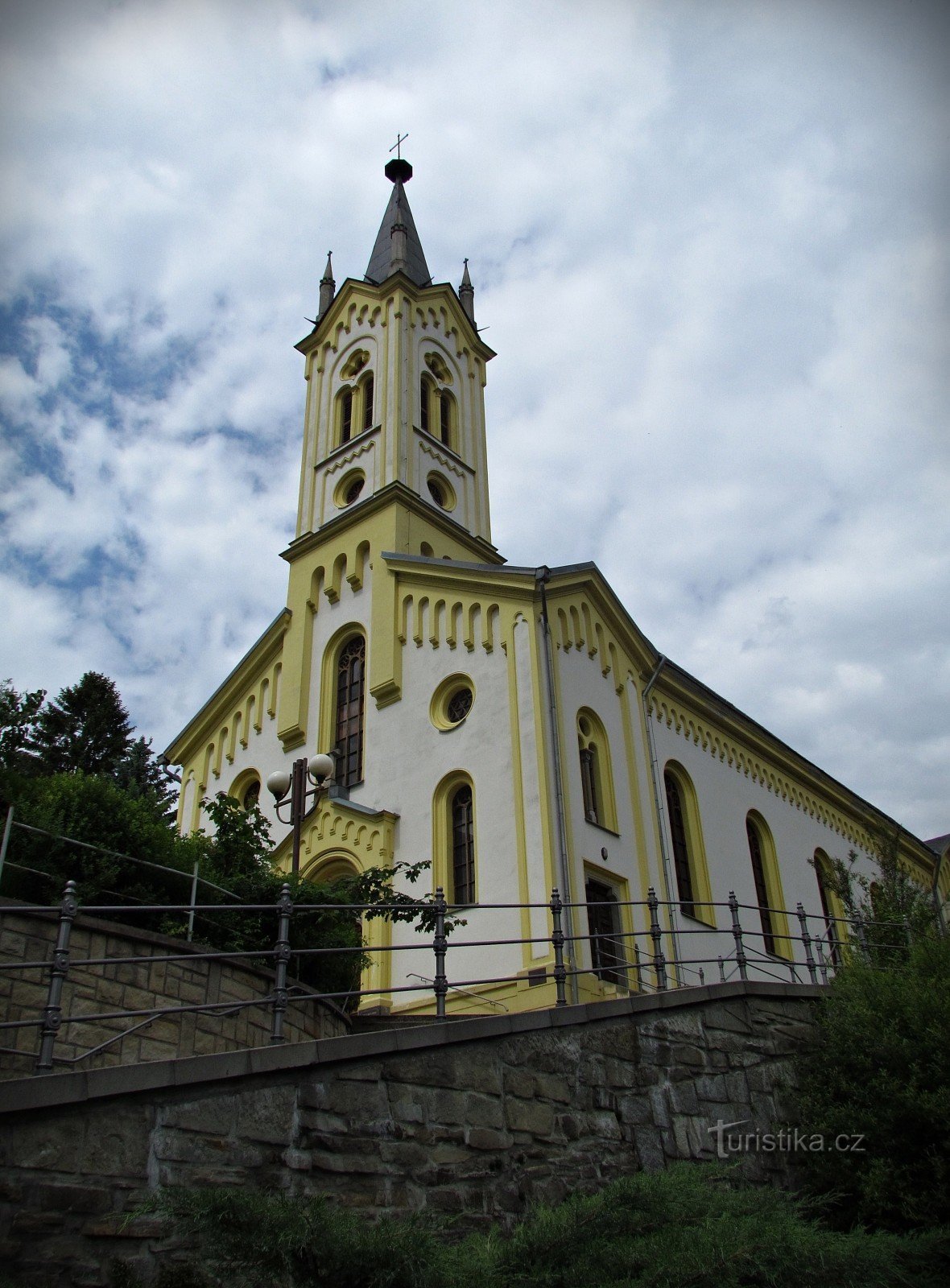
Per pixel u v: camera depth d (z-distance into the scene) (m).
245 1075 9.31
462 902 22.77
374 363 34.25
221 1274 7.75
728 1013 14.33
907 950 18.95
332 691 28.41
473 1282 7.69
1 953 10.96
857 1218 12.34
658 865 25.39
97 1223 8.04
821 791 38.44
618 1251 8.28
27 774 14.32
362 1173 9.82
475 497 34.25
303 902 15.69
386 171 43.47
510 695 23.91
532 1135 11.37
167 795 38.69
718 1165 10.81
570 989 20.16
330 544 30.70
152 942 12.35
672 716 29.80
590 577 25.91
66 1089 8.19
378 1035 10.45
